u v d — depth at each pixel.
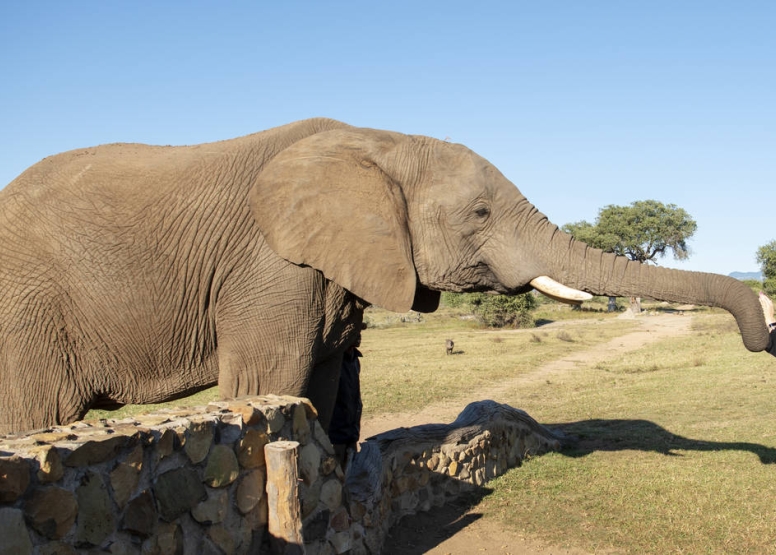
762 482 7.37
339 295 5.52
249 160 5.48
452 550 5.70
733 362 19.05
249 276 5.29
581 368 21.00
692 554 5.49
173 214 5.25
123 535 3.13
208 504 3.63
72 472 2.90
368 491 5.48
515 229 5.75
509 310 45.41
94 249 5.10
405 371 19.75
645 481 7.50
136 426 3.38
